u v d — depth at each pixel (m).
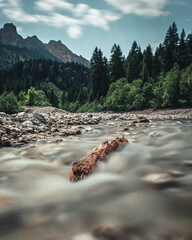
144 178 3.93
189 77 47.00
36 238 2.35
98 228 2.46
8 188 3.84
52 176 4.46
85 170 4.18
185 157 5.18
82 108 72.75
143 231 2.34
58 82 195.88
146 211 2.77
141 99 50.94
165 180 3.71
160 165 4.61
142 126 13.84
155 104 47.88
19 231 2.48
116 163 4.76
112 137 9.41
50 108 37.66
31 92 61.94
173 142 7.12
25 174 4.60
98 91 71.19
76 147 6.94
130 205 2.96
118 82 65.00
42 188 3.82
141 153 5.54
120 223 2.54
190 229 2.32
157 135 8.88
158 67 70.00
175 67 59.59
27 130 10.63
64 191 3.65
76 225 2.55
